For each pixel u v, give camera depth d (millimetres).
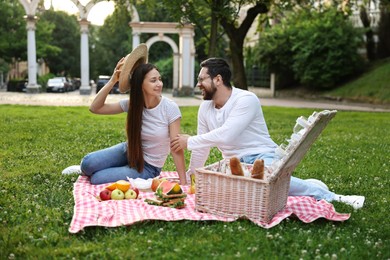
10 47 39062
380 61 30594
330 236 3955
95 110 5637
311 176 6516
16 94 29203
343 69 29703
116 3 18547
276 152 4188
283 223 4258
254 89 37625
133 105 5367
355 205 5016
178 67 33000
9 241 3678
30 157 7340
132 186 5141
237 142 4914
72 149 8180
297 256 3461
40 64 52875
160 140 5523
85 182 5570
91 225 3947
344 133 11773
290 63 32906
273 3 16312
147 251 3494
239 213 4258
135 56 5371
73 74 57094
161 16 43000
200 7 16078
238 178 4207
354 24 31906
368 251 3629
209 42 15539
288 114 17438
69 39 53906
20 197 4988
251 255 3439
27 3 28656
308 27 30188
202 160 5359
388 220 4562
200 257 3420
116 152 5613
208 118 4980
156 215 4234
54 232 3875
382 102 25719
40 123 12070
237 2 15383
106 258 3373
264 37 33406
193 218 4207
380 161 7719
